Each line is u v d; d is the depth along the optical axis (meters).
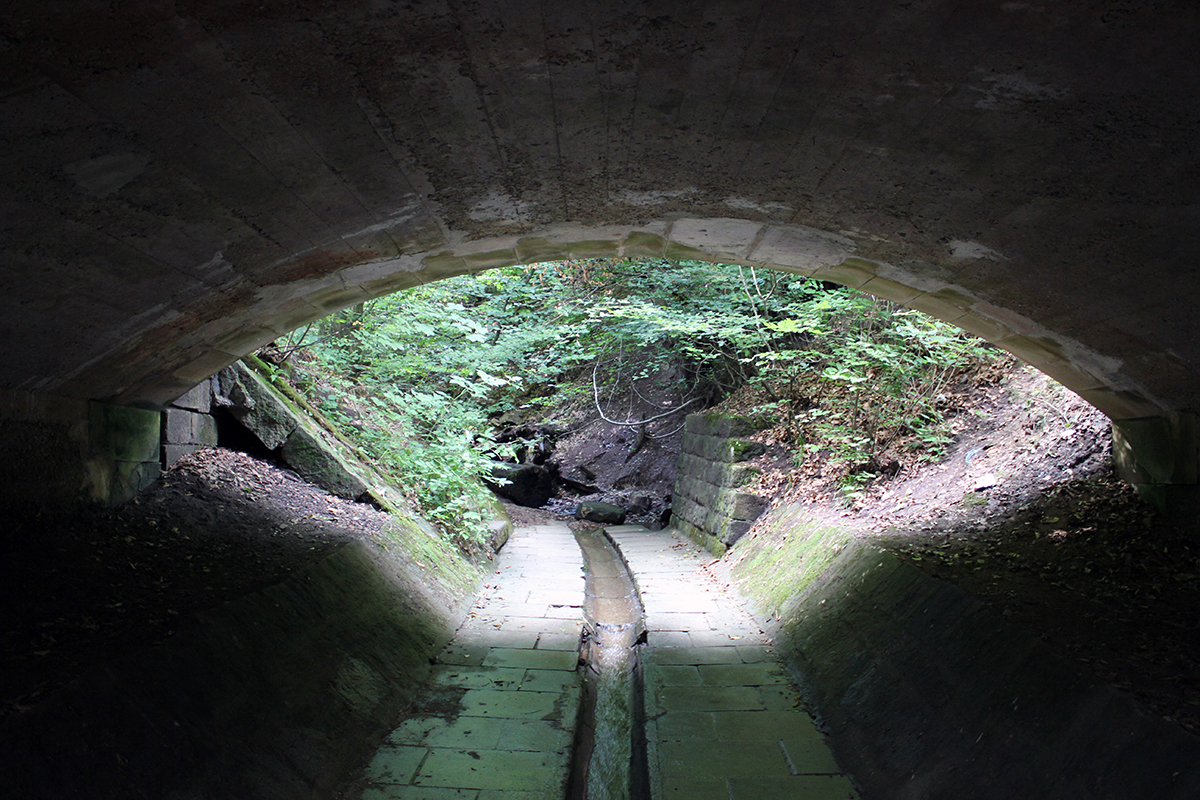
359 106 3.18
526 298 13.54
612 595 9.54
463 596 7.95
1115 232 3.71
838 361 9.79
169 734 3.27
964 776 3.56
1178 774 2.59
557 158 3.94
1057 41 2.63
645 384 20.48
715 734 4.98
